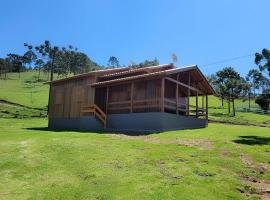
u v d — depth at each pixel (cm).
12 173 1170
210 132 2219
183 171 1145
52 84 3481
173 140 1800
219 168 1211
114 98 2973
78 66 14875
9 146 1590
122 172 1134
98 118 2912
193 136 1955
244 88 8206
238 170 1207
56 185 1034
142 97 2809
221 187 1002
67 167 1224
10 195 967
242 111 7900
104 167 1198
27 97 8100
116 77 3167
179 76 3045
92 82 3075
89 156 1361
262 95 8300
